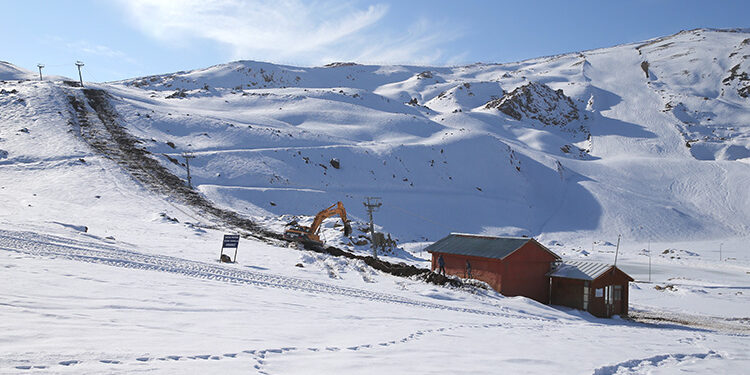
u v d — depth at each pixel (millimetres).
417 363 7719
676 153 166375
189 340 7559
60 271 13727
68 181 59438
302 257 30531
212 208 61781
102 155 74438
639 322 29062
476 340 10836
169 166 78438
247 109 150750
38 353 5660
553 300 32750
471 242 34906
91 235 27359
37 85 114062
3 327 6852
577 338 12742
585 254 76000
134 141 86125
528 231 96375
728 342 14508
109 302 10258
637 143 178500
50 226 27781
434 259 35781
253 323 10078
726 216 109125
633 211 108750
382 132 134125
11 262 14195
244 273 20516
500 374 7426
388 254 51594
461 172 115312
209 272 19312
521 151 145750
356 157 105812
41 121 87188
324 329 10328
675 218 106062
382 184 99875
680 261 71250
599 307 31062
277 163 92688
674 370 9250
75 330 7242
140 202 55156
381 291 21297
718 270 63875
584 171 142125
